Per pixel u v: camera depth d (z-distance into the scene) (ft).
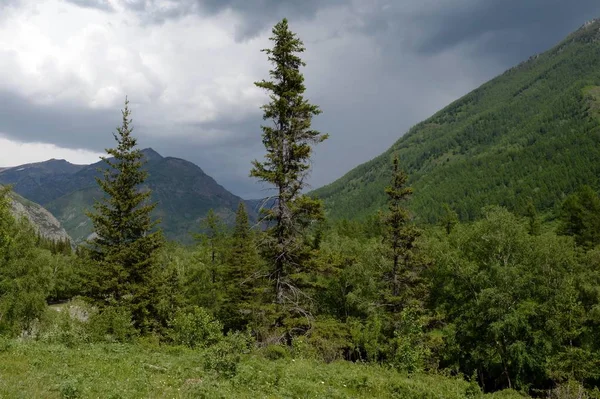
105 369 42.19
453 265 125.80
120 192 96.32
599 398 90.84
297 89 83.25
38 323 116.47
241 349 57.31
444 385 62.69
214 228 179.73
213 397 35.60
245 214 160.25
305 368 56.29
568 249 136.87
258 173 77.00
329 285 144.05
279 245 78.43
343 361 78.13
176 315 111.04
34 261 127.75
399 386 54.80
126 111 99.25
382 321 109.60
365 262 144.97
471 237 128.77
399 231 111.75
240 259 147.74
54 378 36.01
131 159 98.43
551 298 110.01
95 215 93.76
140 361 49.29
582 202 197.47
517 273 110.93
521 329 109.09
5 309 111.55
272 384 43.75
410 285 113.70
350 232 296.10
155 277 103.19
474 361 116.88
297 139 81.71
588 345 102.89
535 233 211.41
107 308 80.02
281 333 78.38
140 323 93.97
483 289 112.68
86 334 66.64
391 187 113.09
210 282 167.32
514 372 111.86
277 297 80.69
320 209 79.30
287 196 78.95
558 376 98.63
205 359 49.88
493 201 531.09
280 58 83.66
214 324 84.48
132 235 98.17
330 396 43.55
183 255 220.64
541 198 452.35
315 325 81.35
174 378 42.11
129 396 32.86
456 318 120.16
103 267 91.56
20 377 34.91
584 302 118.73
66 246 419.33
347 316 140.87
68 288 265.95
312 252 82.33
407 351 80.59
